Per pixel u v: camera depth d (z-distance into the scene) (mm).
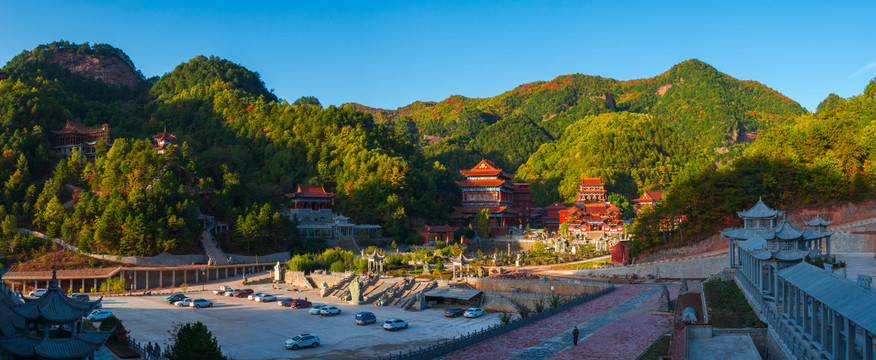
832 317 41750
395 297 119000
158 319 95750
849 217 118688
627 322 79312
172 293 130625
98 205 156750
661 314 83125
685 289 91875
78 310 53812
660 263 122688
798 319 51469
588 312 89625
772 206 127125
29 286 134500
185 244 158125
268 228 170875
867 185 119438
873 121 136250
